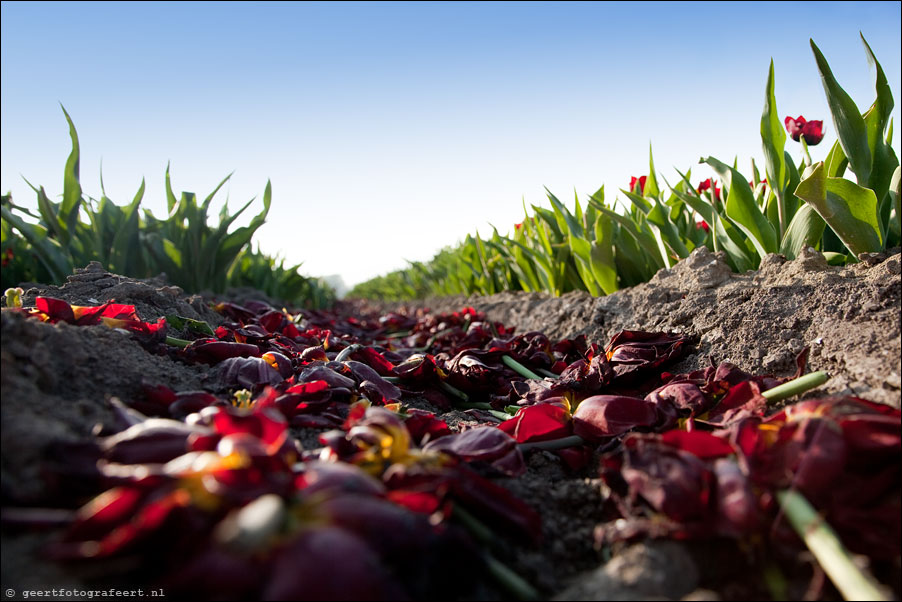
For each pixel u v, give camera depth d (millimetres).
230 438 246
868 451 277
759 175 804
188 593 208
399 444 294
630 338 593
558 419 417
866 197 545
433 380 622
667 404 402
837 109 561
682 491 260
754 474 276
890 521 262
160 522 208
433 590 252
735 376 425
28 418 282
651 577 260
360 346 618
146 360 448
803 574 262
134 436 265
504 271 1682
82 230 1243
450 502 266
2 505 246
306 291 2400
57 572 229
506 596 268
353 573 202
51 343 369
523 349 728
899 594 254
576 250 1008
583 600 259
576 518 329
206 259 1385
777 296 560
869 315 459
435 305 2406
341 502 226
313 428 408
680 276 771
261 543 194
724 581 268
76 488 247
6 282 1305
